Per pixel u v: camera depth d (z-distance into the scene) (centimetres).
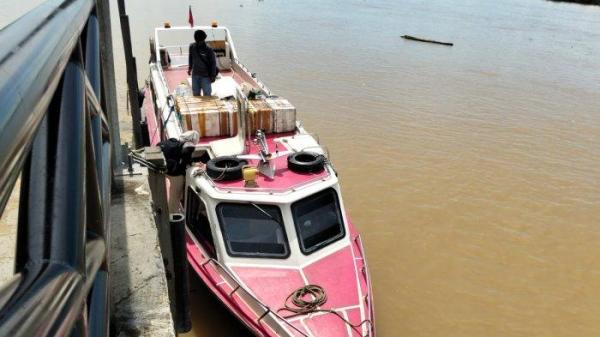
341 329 598
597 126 1636
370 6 3841
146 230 324
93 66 187
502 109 1745
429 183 1213
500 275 917
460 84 2006
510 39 2931
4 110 66
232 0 3578
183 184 785
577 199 1182
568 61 2486
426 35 2895
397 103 1738
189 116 852
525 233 1044
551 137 1525
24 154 69
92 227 137
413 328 790
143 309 262
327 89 1841
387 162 1302
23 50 84
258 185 706
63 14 121
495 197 1169
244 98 773
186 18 2847
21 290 80
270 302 629
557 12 4091
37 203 94
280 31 2755
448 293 868
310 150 812
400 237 1009
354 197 1137
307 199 702
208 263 700
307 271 672
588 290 891
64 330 80
